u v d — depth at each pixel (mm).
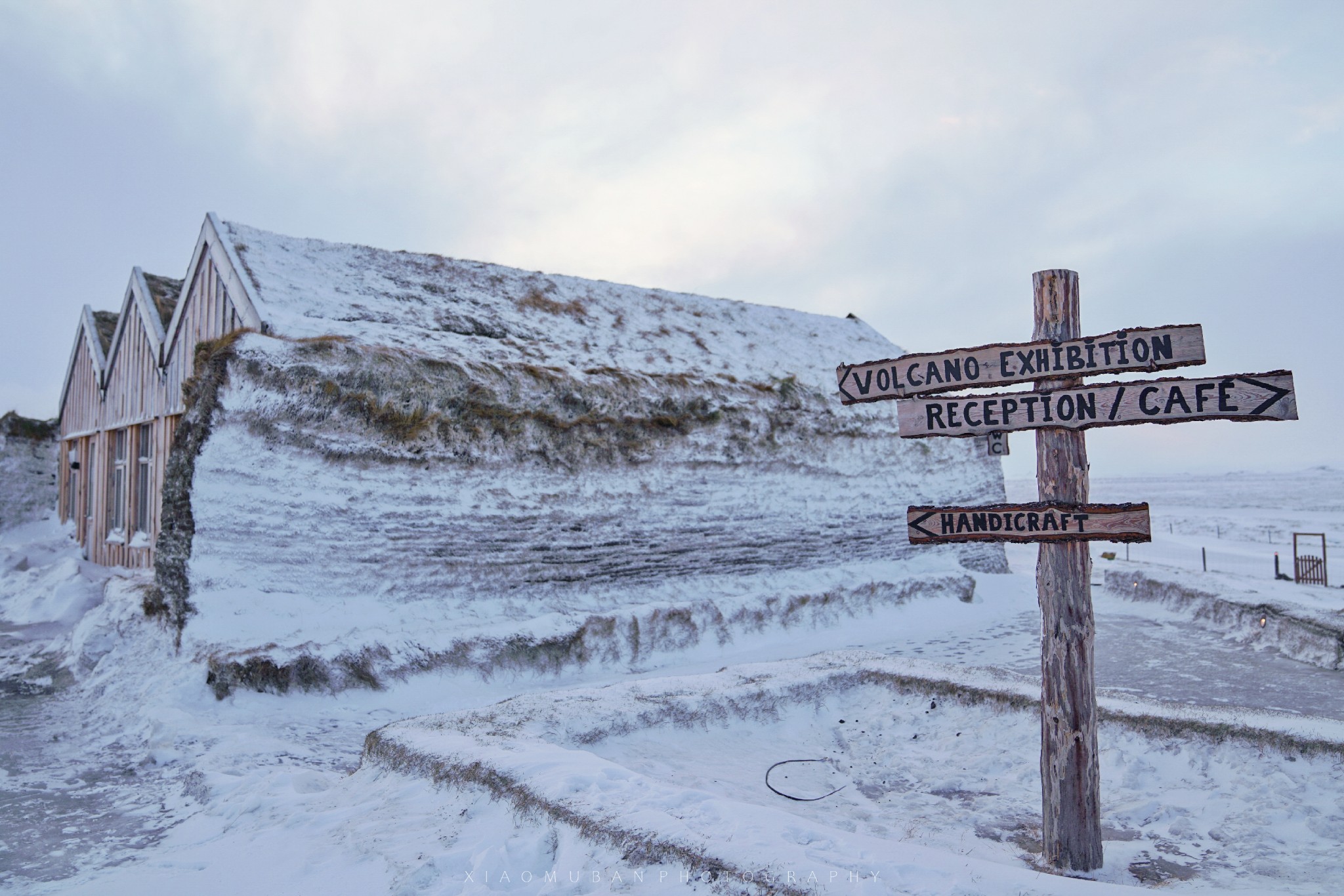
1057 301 4535
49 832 4891
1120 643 11797
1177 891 3381
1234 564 25766
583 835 3766
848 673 7895
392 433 10547
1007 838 4758
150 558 13289
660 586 13078
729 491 14250
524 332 14500
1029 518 4469
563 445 12234
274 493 9570
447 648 9594
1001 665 10531
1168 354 4188
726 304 20578
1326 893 3842
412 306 13680
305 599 9594
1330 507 67562
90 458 17688
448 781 4750
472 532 11148
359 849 4043
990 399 4641
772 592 13570
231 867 4078
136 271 15609
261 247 13227
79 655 9281
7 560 15656
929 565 17031
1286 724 5500
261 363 9547
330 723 7832
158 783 5910
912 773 6070
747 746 6723
